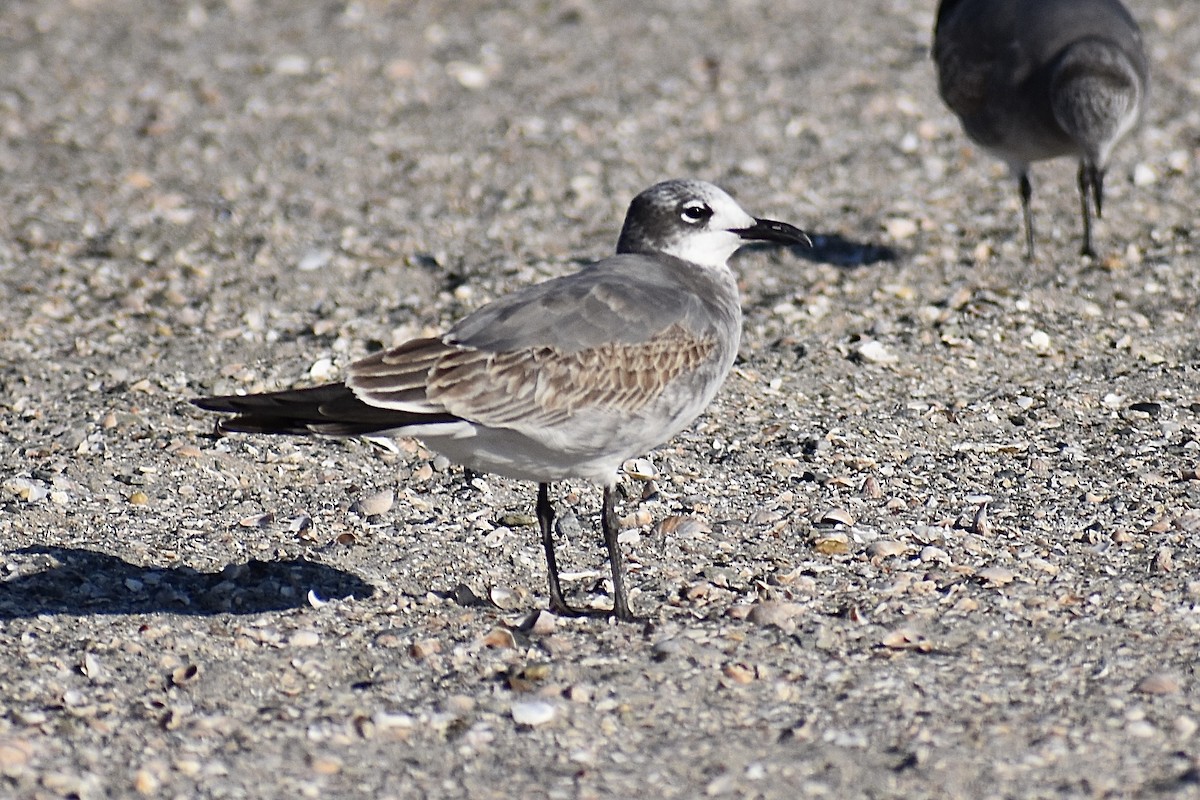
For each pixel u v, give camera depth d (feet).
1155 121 66.74
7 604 33.88
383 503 39.37
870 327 50.37
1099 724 28.55
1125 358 47.96
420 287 54.80
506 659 31.83
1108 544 36.11
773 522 37.96
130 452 42.29
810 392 45.85
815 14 84.43
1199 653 30.91
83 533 37.68
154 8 89.15
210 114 72.74
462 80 76.02
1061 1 55.47
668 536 37.45
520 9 86.94
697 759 27.99
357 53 80.48
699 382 33.83
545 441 32.04
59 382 47.50
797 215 60.29
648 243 35.99
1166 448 41.68
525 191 63.26
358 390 30.86
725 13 85.25
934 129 67.87
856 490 39.70
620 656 31.73
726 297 35.70
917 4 85.56
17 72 78.54
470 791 27.25
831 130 68.28
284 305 53.62
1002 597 33.60
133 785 27.48
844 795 26.76
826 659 31.37
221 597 34.60
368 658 31.99
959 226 58.59
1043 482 39.96
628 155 66.54
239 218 61.16
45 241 58.80
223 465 41.68
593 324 32.42
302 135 69.92
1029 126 54.80
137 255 57.88
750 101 72.02
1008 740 28.14
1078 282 53.21
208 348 50.01
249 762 28.17
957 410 44.57
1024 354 48.29
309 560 36.40
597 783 27.35
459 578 35.81
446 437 31.78
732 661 31.35
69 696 30.19
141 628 32.89
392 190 63.93
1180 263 54.13
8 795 26.84
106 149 68.80
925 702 29.60
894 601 33.71
